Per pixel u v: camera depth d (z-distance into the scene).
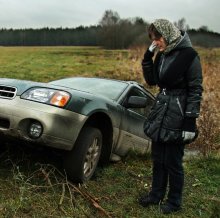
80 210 4.00
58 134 4.33
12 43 98.25
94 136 4.75
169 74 3.89
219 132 8.39
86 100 4.67
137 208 4.25
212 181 5.47
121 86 5.95
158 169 4.27
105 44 72.75
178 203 4.22
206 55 27.89
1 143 5.29
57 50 63.50
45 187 4.38
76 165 4.58
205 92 14.52
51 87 4.60
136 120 5.82
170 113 3.93
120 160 5.83
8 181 4.43
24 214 3.77
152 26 3.96
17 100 4.44
